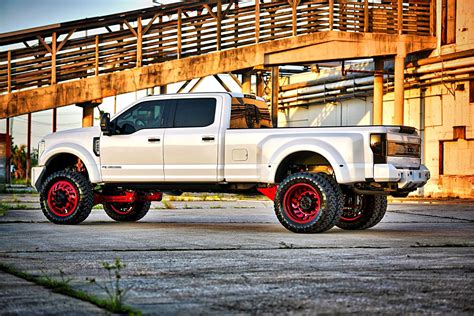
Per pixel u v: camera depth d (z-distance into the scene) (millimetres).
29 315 4586
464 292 5504
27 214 14414
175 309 4820
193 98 11867
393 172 10477
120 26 25688
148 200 12898
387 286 5770
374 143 10531
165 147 11828
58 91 24047
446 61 24516
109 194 12812
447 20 25094
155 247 8680
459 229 11859
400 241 9570
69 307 4828
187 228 11664
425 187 25969
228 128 11586
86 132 12547
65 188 12312
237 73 26953
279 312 4715
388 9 24875
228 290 5578
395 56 24922
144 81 24047
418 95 26453
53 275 6375
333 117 30906
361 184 10828
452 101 24984
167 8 24297
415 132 11438
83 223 12672
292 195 10867
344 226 11797
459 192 24719
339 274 6445
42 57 24469
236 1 24438
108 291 5430
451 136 25000
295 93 32219
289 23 24266
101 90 24062
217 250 8383
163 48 24297
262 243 9188
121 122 12258
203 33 24266
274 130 11188
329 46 24375
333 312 4719
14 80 24484
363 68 28203
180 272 6559
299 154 11328
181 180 11742
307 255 7902
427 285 5828
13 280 6004
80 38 24500
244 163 11312
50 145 12742
